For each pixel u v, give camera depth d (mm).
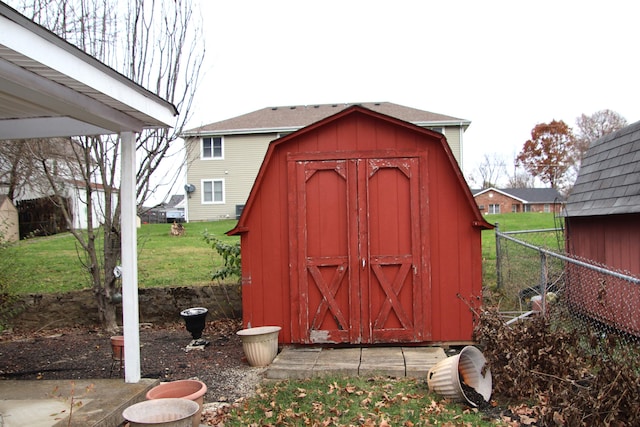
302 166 6477
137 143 8039
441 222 6406
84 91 3881
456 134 23469
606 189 7359
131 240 4852
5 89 3654
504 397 4840
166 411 3697
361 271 6395
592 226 7699
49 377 5723
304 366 5641
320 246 6465
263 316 6539
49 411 4082
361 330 6371
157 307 8633
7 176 9477
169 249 14281
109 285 8141
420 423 4254
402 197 6426
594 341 4605
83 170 8109
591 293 7480
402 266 6375
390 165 6402
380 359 5832
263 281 6539
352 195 6422
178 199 36500
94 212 9117
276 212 6543
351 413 4500
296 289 6449
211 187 25391
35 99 3795
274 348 6168
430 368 5328
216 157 25328
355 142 6441
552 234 16031
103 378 5566
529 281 9141
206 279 9836
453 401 4750
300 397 4910
